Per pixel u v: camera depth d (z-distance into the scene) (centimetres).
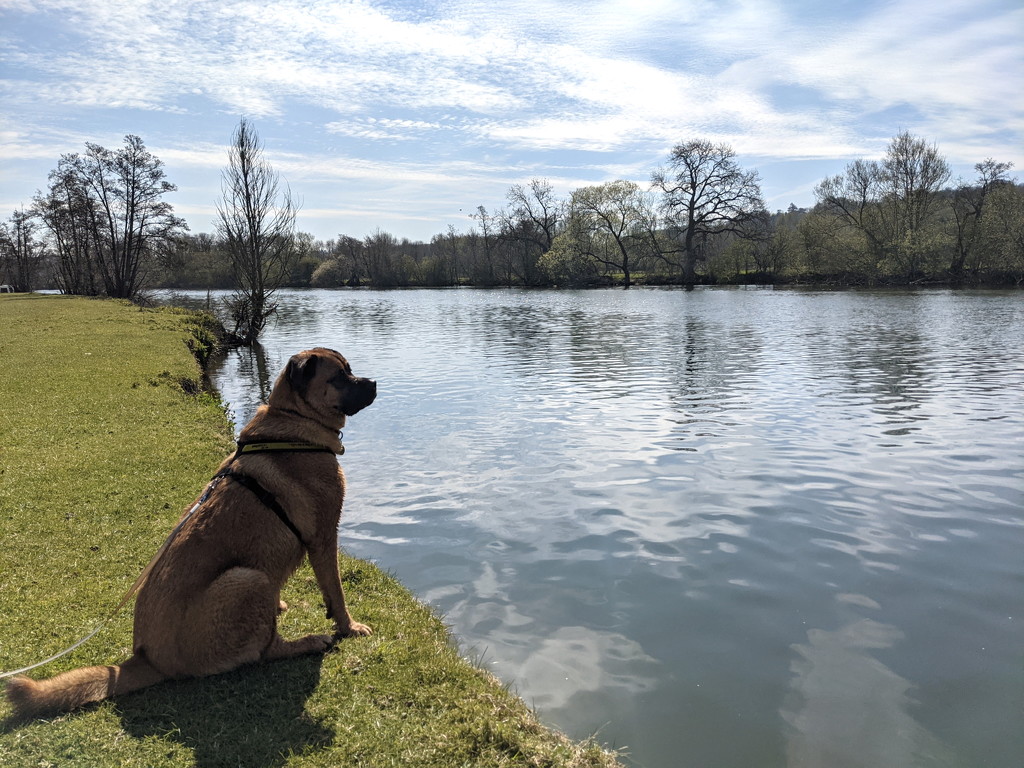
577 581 625
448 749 332
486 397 1546
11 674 348
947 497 832
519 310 4691
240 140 3111
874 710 431
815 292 5950
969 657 491
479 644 511
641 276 8906
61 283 7381
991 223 5816
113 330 2373
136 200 5541
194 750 314
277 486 394
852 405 1380
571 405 1434
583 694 446
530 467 991
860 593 594
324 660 406
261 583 377
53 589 482
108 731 322
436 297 7056
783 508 804
